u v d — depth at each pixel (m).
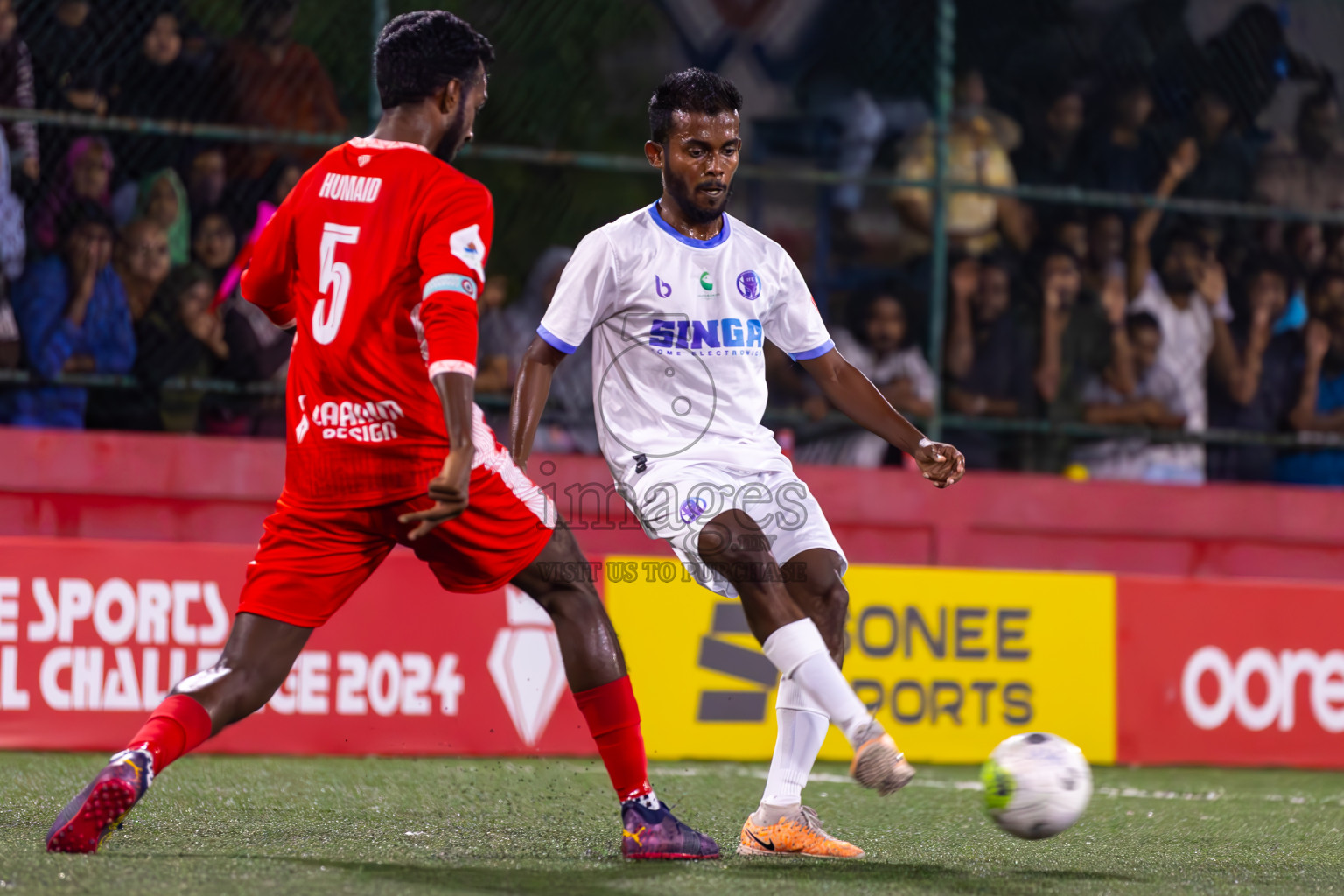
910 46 32.12
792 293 13.03
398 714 20.72
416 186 10.65
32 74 23.94
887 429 13.14
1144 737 22.83
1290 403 29.53
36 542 19.72
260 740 20.19
